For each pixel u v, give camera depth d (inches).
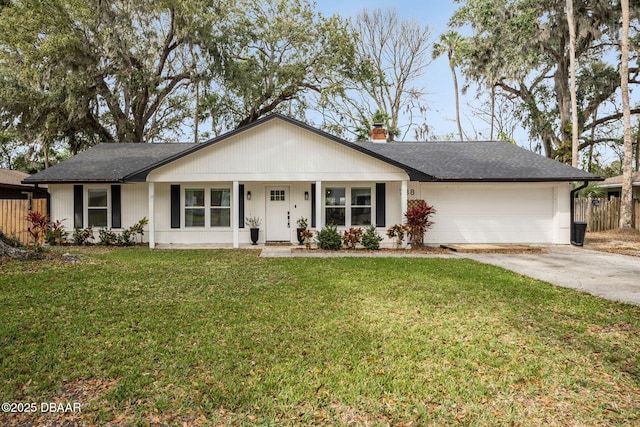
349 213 587.2
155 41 933.2
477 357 169.3
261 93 1084.5
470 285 302.7
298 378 148.6
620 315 229.8
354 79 1111.0
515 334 197.6
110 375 149.5
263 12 1074.7
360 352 172.4
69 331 192.2
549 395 140.4
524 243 594.6
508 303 253.1
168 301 248.8
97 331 193.2
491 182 572.4
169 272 343.6
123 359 162.7
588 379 151.6
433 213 582.2
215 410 128.6
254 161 538.9
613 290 295.7
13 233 448.1
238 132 527.8
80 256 412.8
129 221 587.2
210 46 904.3
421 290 285.0
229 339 185.9
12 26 712.4
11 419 123.3
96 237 584.1
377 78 1275.8
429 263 408.8
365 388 141.9
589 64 1048.8
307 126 529.7
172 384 143.8
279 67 1082.7
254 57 1080.2
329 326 205.0
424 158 639.1
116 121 914.1
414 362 163.6
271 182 594.2
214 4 949.2
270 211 597.0
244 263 401.1
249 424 121.6
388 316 223.0
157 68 980.6
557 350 178.2
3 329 190.5
